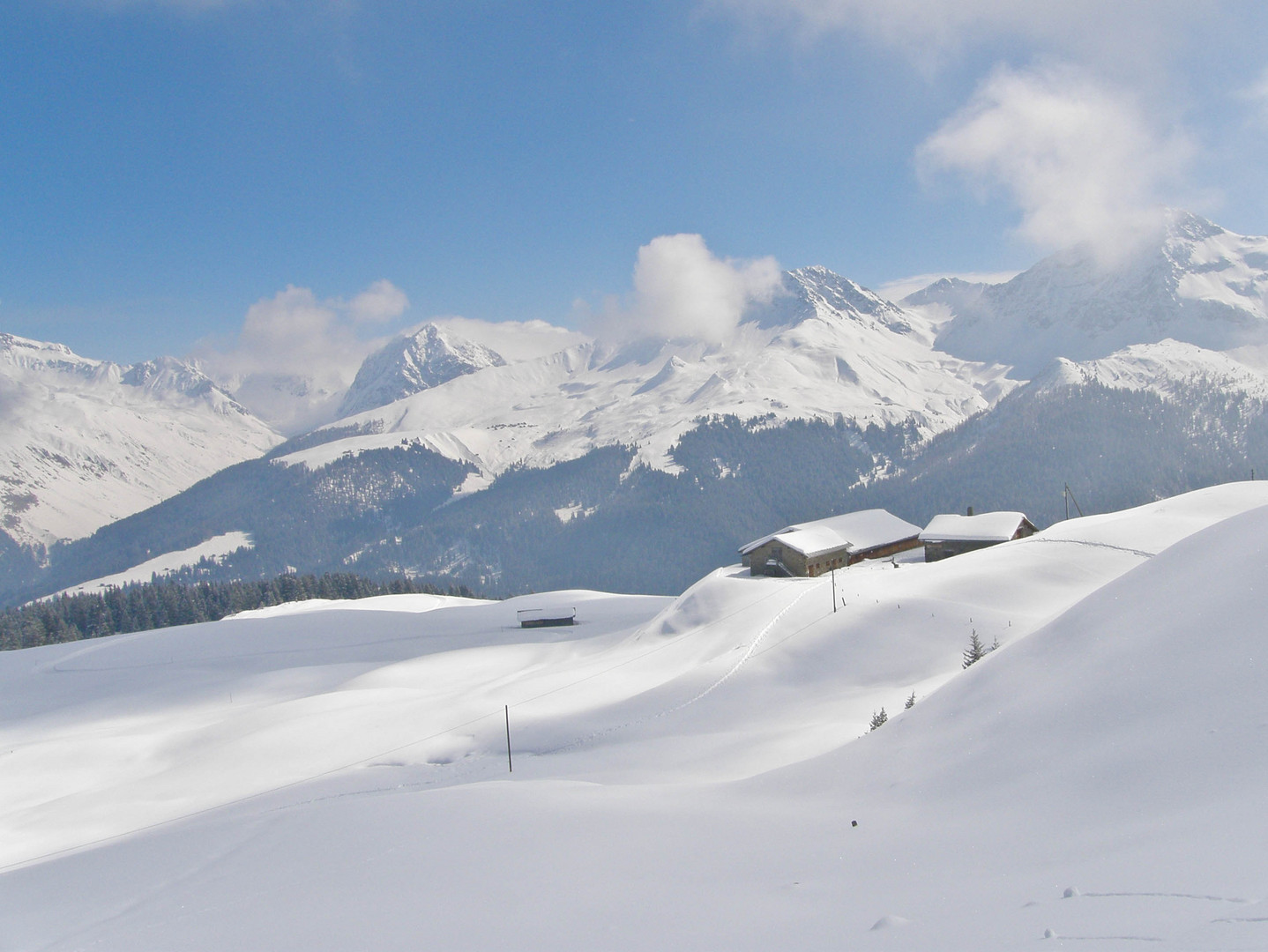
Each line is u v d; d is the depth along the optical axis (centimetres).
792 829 1445
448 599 14988
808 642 5334
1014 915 817
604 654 6856
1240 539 1686
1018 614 5381
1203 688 1300
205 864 1900
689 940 915
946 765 1561
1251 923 637
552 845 1491
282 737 5338
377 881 1382
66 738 6269
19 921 1727
